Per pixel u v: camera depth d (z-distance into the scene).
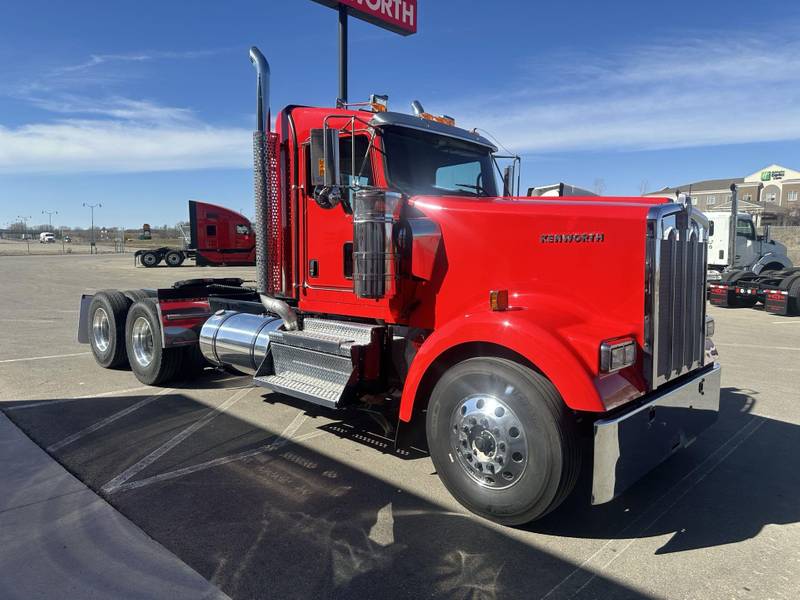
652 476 4.17
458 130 4.81
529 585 2.83
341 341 4.38
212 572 2.91
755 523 3.47
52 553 3.08
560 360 3.11
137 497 3.76
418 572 2.93
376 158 4.31
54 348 8.91
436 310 4.12
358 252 4.02
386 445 4.77
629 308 3.44
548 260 3.68
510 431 3.28
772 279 14.67
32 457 4.42
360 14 8.36
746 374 7.31
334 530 3.36
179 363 6.47
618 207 3.53
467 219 3.95
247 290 7.00
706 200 83.31
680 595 2.75
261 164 4.92
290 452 4.59
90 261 40.31
